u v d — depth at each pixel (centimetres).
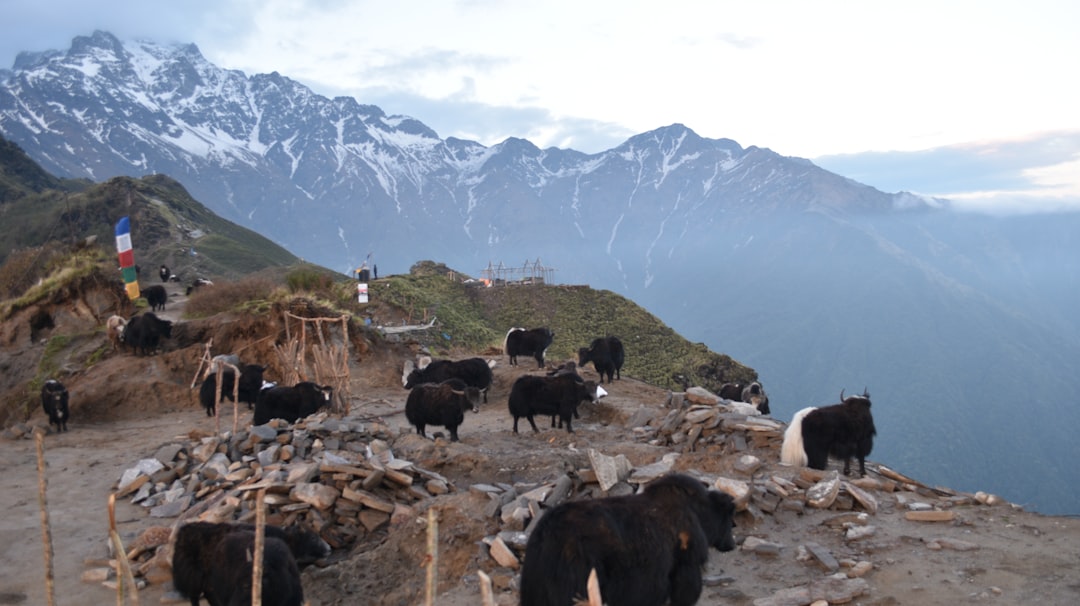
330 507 1112
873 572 838
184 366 2406
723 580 845
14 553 1066
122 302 3103
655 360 5131
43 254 4134
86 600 924
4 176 11838
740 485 1016
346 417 1775
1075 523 952
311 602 912
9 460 1598
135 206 9269
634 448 1423
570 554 646
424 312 4794
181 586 854
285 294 2984
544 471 1285
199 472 1325
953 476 14850
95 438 1834
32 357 2786
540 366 2641
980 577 806
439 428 1852
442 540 991
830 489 1056
